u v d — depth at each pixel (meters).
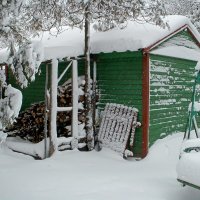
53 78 8.89
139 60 9.38
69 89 10.05
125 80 9.65
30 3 8.15
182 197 6.09
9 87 5.84
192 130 11.24
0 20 5.80
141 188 6.56
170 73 10.34
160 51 9.52
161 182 6.95
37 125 10.62
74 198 5.96
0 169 7.82
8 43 6.18
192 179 5.36
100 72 10.12
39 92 11.98
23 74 5.88
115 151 9.34
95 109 10.03
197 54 11.37
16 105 5.74
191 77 11.48
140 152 9.34
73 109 9.26
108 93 9.99
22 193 6.24
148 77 9.27
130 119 9.33
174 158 9.15
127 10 8.84
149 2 8.95
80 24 9.35
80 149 9.45
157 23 8.98
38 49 5.96
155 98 9.67
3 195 6.15
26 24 8.25
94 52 9.79
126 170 7.94
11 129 11.72
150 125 9.45
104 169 7.97
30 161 8.65
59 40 10.97
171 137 10.27
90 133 9.47
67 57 9.11
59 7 8.22
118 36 9.61
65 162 8.35
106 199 5.93
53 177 7.22
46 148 8.95
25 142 10.69
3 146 10.10
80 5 8.44
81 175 7.40
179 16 10.62
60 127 10.13
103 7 8.74
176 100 10.69
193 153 5.84
